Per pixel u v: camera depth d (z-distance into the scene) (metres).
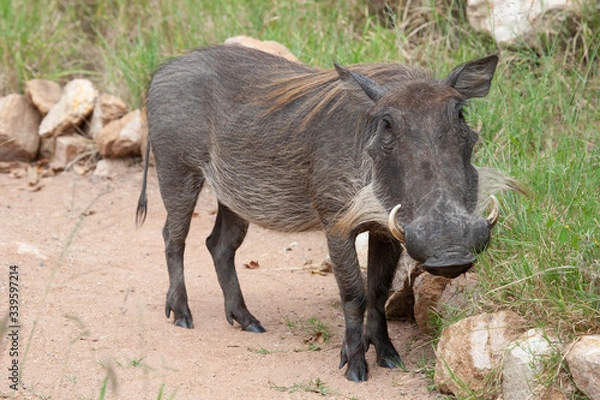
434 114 6.52
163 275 10.10
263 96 8.12
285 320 8.77
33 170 13.98
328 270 10.10
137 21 15.66
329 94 7.54
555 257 6.98
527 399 6.18
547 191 8.36
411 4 13.42
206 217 12.08
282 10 14.22
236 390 6.98
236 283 8.73
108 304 9.01
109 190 13.11
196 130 8.62
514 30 11.73
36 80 14.74
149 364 7.47
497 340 6.66
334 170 7.34
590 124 10.11
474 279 7.55
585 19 11.55
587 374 5.94
